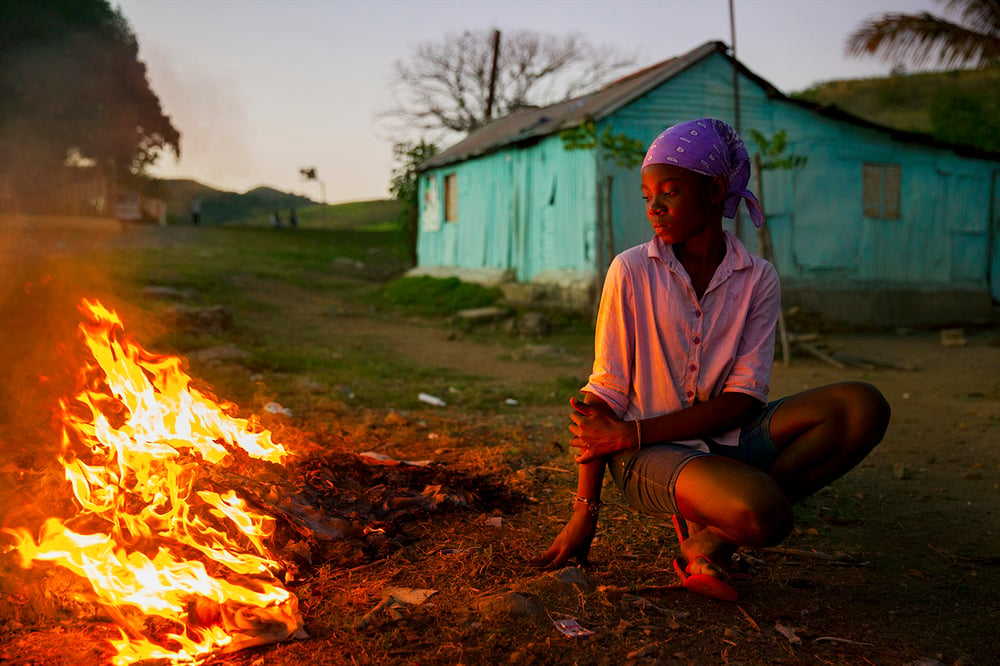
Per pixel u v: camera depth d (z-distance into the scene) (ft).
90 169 115.96
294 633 7.20
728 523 6.98
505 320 43.47
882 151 49.65
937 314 51.29
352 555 9.07
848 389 7.59
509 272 50.72
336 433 15.61
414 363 29.07
